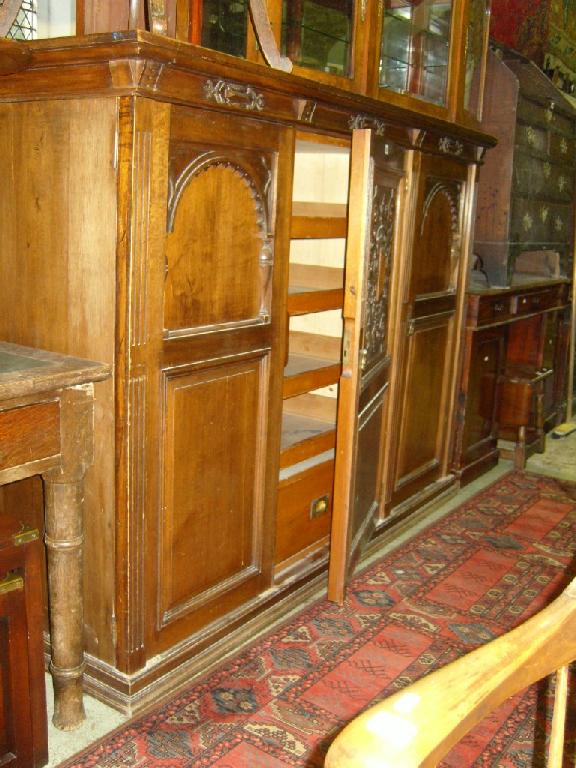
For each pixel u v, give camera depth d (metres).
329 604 2.67
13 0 1.91
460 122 3.30
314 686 2.19
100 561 1.99
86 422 1.79
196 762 1.86
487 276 4.04
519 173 3.99
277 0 2.12
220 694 2.13
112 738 1.93
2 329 2.05
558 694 0.89
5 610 1.66
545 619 0.89
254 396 2.30
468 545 3.24
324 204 2.91
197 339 2.02
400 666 2.31
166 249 1.88
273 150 2.17
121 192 1.74
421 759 0.63
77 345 1.90
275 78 1.98
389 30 2.68
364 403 2.58
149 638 2.06
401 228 2.97
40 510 2.13
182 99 1.77
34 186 1.89
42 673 1.78
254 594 2.46
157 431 1.95
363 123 2.52
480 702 0.73
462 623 2.59
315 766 1.87
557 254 4.91
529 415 4.41
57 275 1.90
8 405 1.59
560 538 3.35
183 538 2.12
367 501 2.91
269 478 2.42
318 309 2.55
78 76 1.74
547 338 4.84
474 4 3.26
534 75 4.26
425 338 3.36
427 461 3.63
